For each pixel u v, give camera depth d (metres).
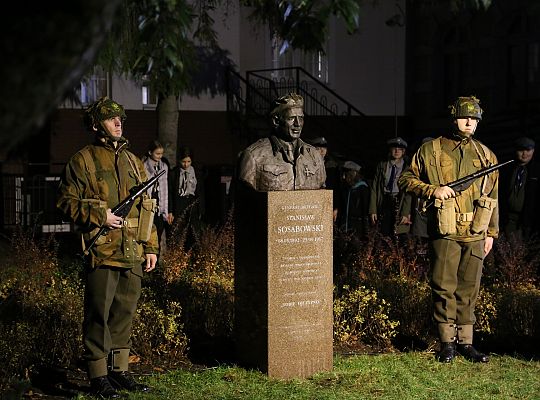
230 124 18.69
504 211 11.63
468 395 6.61
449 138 7.73
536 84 20.11
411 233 11.16
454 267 7.66
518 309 8.90
